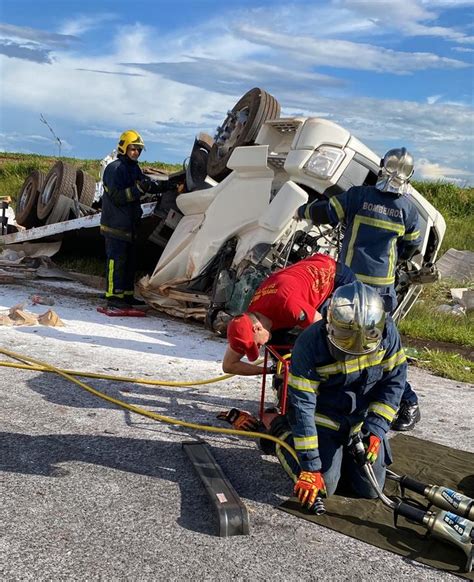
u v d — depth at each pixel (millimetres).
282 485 3811
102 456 3982
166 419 4598
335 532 3334
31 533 3088
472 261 12039
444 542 3252
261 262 6797
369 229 5004
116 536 3119
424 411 5410
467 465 4254
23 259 10930
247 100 7926
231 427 4629
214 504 3311
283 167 7164
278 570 2949
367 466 3445
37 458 3887
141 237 10078
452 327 8836
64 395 5016
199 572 2883
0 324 7027
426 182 19109
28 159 25016
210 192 7816
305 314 4117
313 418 3400
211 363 6316
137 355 6363
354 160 6602
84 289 9750
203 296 7688
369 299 3229
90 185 11727
